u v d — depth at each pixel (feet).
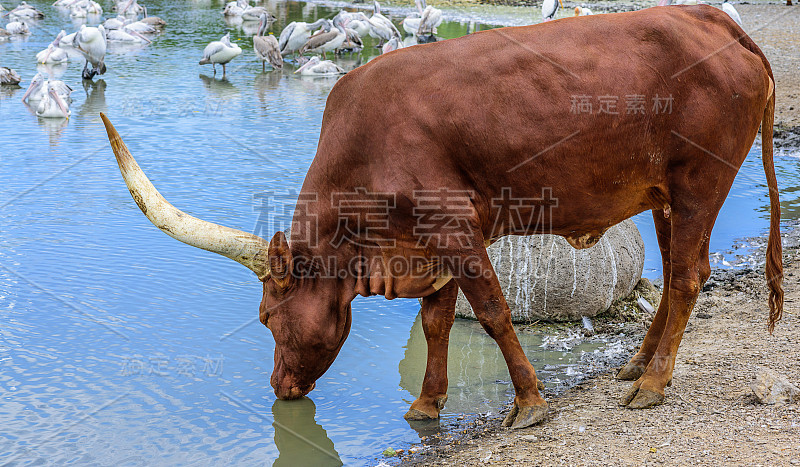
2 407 19.67
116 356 22.29
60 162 41.27
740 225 33.24
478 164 16.63
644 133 16.90
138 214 33.73
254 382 21.18
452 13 110.42
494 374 21.84
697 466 15.11
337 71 73.51
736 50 17.52
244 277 27.94
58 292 26.14
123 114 53.16
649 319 25.00
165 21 106.22
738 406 17.80
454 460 16.72
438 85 16.48
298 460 17.40
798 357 20.52
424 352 23.21
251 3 132.67
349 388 20.99
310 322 18.16
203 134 46.80
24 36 92.53
